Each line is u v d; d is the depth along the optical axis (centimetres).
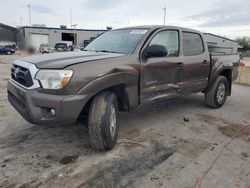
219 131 398
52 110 266
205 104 540
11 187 235
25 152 304
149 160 292
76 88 267
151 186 241
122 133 374
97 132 291
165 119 448
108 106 294
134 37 369
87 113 309
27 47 2011
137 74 332
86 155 299
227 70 555
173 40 405
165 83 386
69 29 4547
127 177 255
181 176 259
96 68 285
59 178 250
